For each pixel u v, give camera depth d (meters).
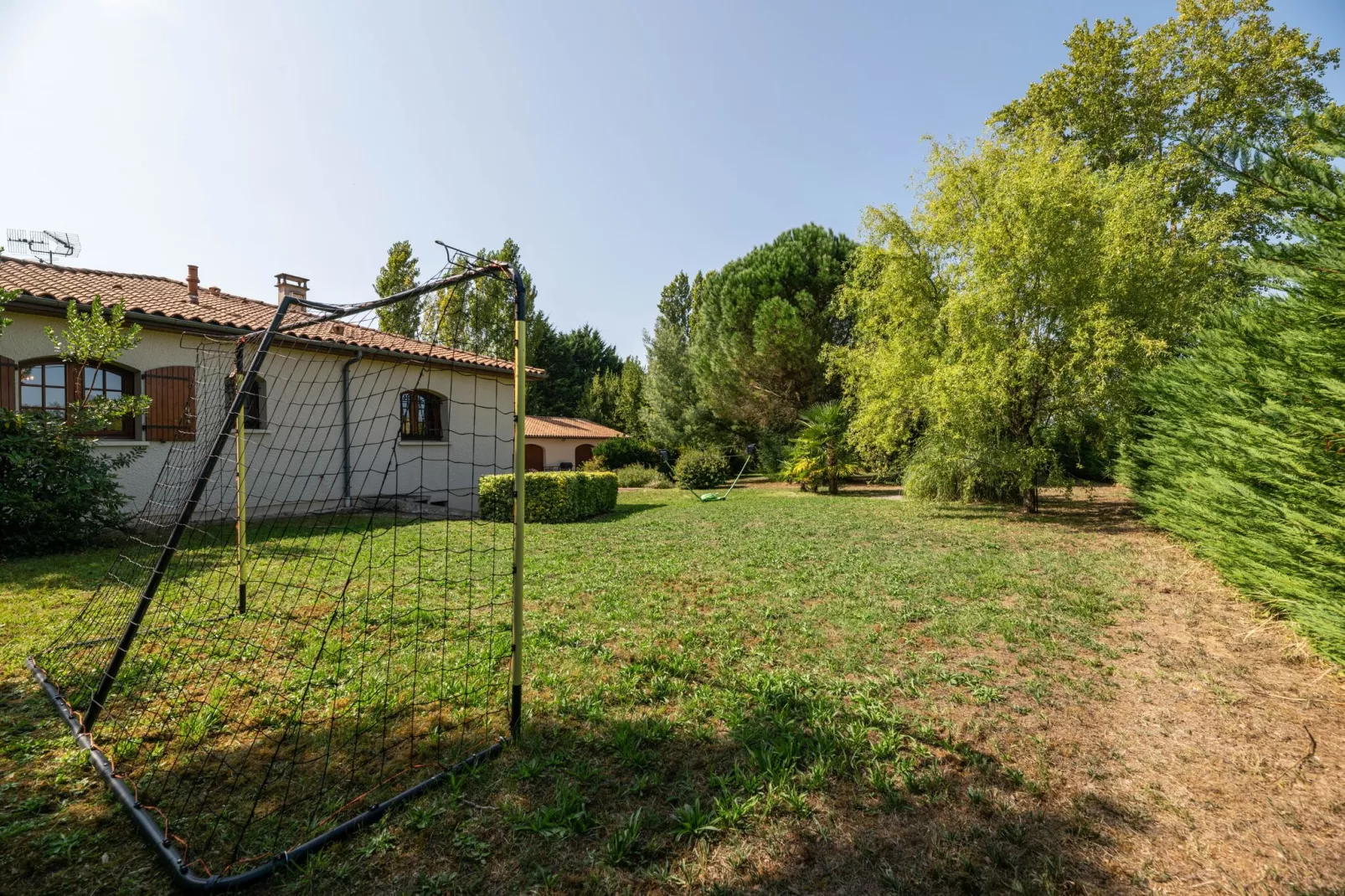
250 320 11.31
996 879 2.04
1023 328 11.12
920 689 3.61
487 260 3.22
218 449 3.55
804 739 2.97
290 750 2.90
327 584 5.98
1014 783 2.62
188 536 8.52
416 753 2.87
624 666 3.94
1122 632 4.68
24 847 2.21
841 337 23.02
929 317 12.99
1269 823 2.35
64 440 7.80
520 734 3.01
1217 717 3.26
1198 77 15.38
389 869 2.11
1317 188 3.48
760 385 24.69
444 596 5.60
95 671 3.80
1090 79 17.52
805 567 6.98
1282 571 4.21
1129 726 3.16
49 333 8.02
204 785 2.61
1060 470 11.85
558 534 9.55
